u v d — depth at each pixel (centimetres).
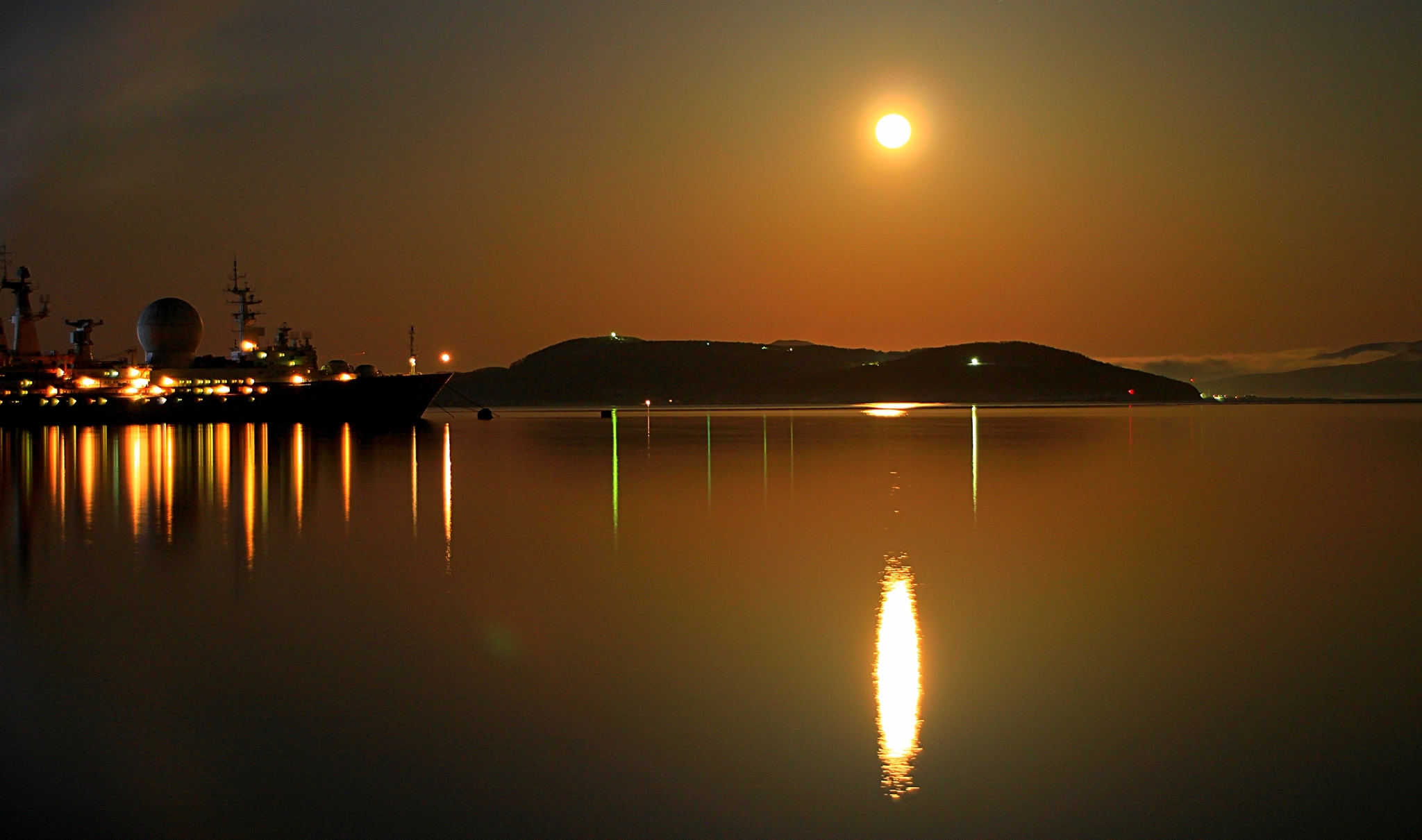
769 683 1516
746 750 1264
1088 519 3322
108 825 1091
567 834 1065
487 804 1128
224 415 12375
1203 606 2009
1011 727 1335
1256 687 1495
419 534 3028
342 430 10681
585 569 2434
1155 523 3228
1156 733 1315
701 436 9400
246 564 2520
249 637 1789
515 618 1923
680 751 1262
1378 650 1688
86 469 5509
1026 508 3619
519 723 1357
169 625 1883
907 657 1653
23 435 9388
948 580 2272
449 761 1238
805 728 1331
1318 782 1173
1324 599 2080
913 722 1354
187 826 1086
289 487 4481
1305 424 12600
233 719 1381
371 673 1573
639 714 1391
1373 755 1245
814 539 2892
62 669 1605
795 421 14112
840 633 1803
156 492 4297
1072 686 1497
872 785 1170
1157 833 1062
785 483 4566
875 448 7250
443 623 1891
